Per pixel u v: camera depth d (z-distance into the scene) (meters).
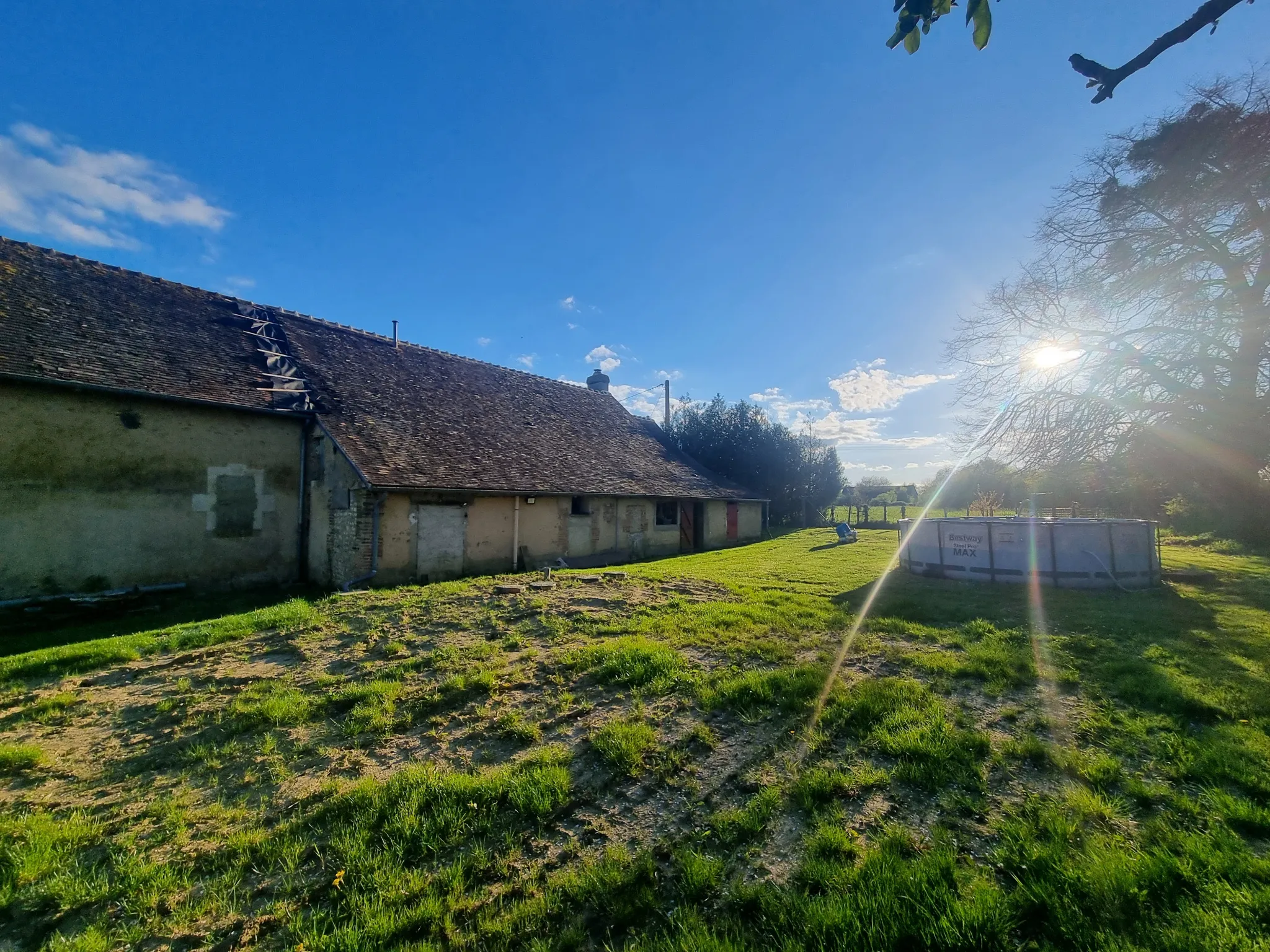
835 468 33.81
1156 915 2.24
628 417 24.44
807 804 3.18
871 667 5.46
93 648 6.38
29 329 9.81
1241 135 12.04
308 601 9.95
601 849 2.91
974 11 1.83
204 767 3.92
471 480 12.93
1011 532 10.30
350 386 13.98
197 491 11.05
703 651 6.01
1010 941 2.17
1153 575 9.62
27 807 3.46
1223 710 4.19
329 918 2.51
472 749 4.07
